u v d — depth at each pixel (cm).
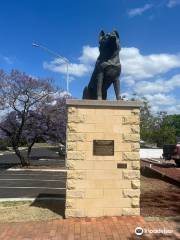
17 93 2666
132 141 1023
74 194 1006
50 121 2744
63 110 2759
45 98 2736
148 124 5331
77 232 861
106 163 1018
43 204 1177
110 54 1072
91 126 1020
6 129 2767
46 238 817
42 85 2709
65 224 933
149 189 1471
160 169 2384
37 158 4000
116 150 1021
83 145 1016
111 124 1023
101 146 1018
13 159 3947
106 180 1016
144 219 971
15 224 935
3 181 1972
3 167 2828
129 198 1015
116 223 936
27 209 1102
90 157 1016
